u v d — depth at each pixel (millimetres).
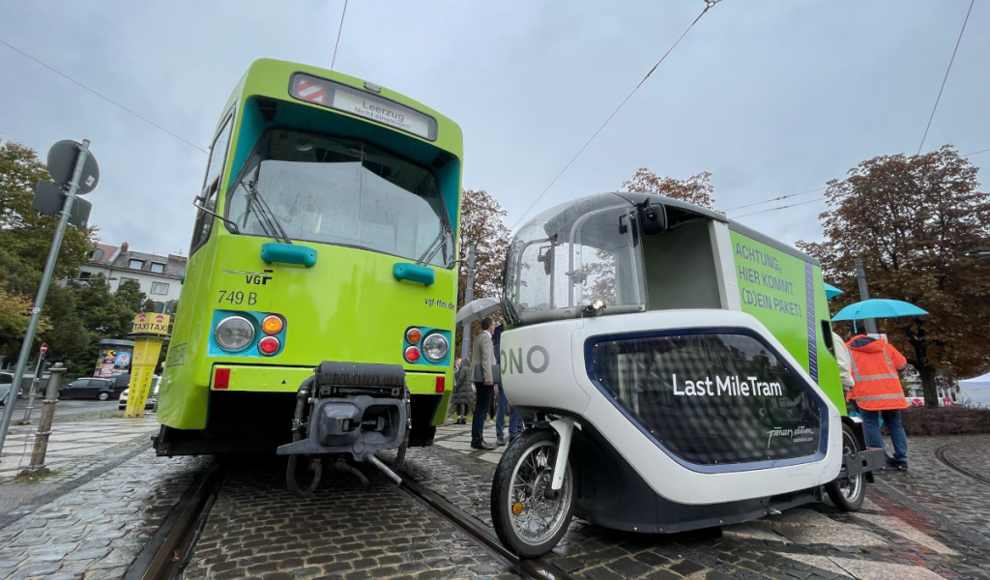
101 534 3021
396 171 4270
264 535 3094
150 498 3906
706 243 3654
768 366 3455
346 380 2920
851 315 6332
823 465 3477
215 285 3180
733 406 3203
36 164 26516
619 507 2943
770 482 3131
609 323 2971
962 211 15398
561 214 3547
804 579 2629
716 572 2693
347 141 4094
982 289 14555
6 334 29172
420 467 5387
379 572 2568
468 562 2740
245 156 3621
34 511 3477
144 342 12859
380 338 3580
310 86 3797
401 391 3109
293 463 2838
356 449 2871
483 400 6785
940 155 16219
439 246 4223
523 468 2990
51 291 30203
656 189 16766
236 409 3680
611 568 2723
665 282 3859
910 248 15805
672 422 2979
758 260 3920
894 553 3082
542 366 3023
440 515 3627
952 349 15617
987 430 12648
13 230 25859
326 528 3260
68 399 27719
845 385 4637
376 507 3805
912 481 5586
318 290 3406
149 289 61938
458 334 15672
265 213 3523
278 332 3242
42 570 2473
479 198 17297
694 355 3164
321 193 3818
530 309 3408
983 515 4125
